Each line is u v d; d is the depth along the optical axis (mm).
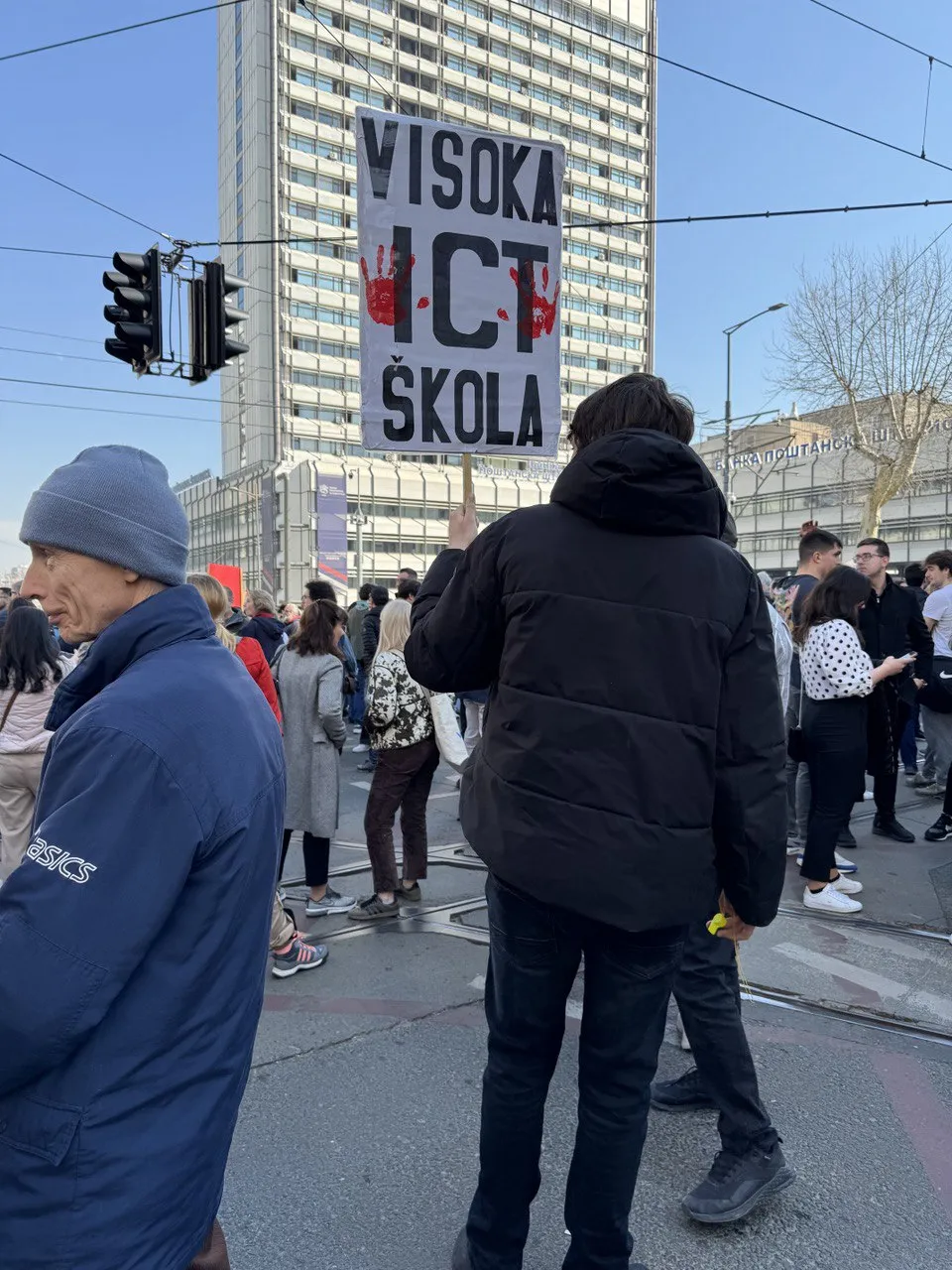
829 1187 2273
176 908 1062
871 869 5031
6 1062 965
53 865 981
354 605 10406
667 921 1533
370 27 58875
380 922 4188
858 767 4258
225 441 70250
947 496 35031
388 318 2953
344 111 58406
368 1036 3068
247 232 59438
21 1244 995
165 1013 1047
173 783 1028
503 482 58000
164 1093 1052
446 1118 2574
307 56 56812
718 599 1588
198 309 9000
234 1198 2219
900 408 21906
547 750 1568
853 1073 2842
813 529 5328
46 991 947
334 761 4215
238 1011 1141
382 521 53969
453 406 3039
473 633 1751
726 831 1635
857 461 37500
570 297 69750
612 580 1585
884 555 5930
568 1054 2951
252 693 1236
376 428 2955
